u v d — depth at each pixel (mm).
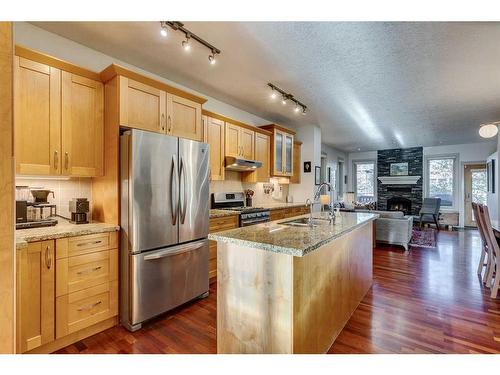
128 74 2400
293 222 2746
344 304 2340
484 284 3268
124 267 2318
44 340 1882
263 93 3857
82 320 2092
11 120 772
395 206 9125
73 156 2277
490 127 3760
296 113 4867
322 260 1924
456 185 8117
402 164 9031
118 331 2238
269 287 1642
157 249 2439
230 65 2977
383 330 2238
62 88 2211
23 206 2141
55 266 1949
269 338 1637
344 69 3053
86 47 2605
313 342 1779
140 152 2305
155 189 2418
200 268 2877
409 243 5480
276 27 2264
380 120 5301
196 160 2836
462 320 2396
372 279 3391
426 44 2504
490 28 2229
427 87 3553
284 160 5234
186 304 2785
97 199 2582
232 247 1815
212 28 2285
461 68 2986
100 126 2459
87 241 2135
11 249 760
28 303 1813
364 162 9914
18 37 2209
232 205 4422
